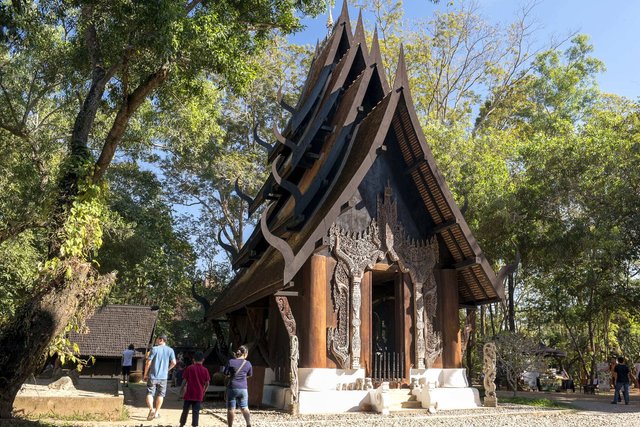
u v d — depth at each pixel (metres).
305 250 12.27
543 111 40.12
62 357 10.42
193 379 9.09
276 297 12.31
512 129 38.44
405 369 13.97
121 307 31.95
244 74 14.33
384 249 14.38
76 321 10.38
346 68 17.14
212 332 37.72
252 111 37.38
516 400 16.23
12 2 12.27
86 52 13.17
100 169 12.92
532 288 31.28
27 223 12.32
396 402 13.01
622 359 16.80
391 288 17.64
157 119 22.09
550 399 18.09
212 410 12.48
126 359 22.19
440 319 14.71
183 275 31.61
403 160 15.16
